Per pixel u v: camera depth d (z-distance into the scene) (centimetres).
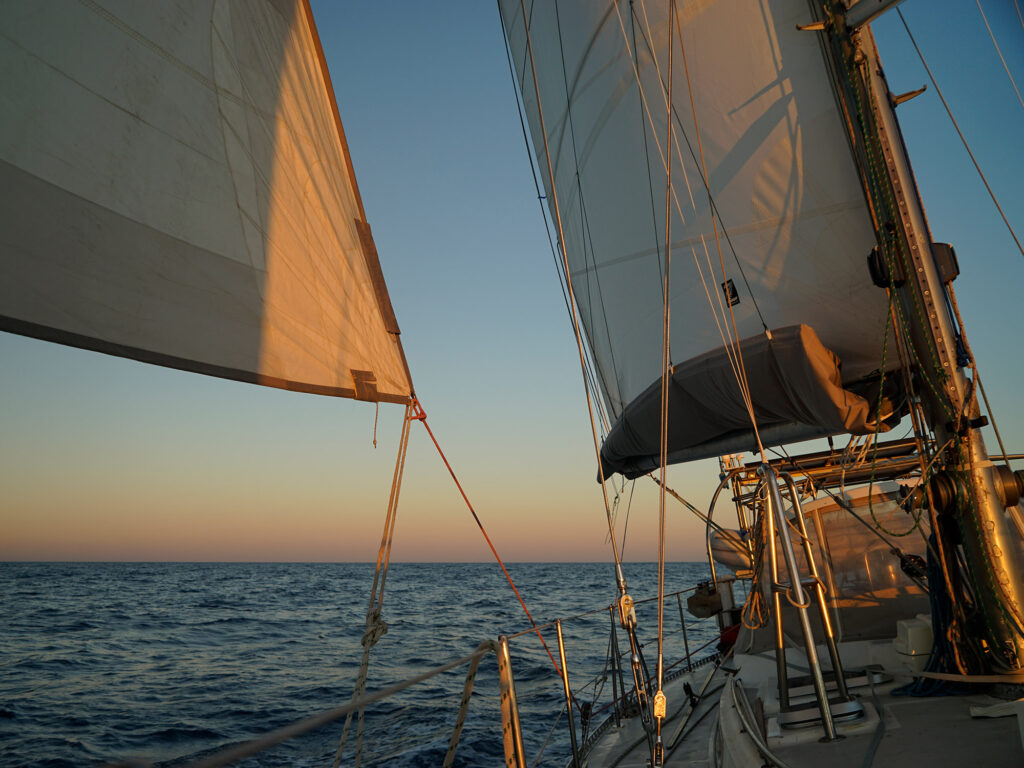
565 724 933
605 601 3603
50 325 236
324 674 1472
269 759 830
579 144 650
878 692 319
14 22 242
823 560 462
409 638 2061
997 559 300
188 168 295
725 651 654
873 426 360
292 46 373
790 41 414
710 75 455
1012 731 250
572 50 634
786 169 421
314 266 346
